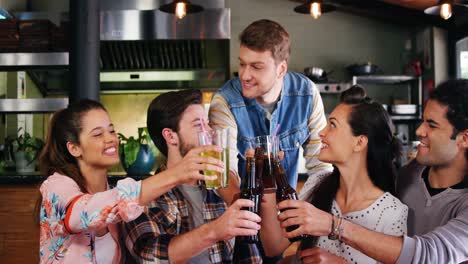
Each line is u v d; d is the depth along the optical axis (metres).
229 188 2.12
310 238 2.01
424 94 6.88
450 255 1.71
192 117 2.02
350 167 1.98
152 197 1.66
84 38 4.80
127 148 4.70
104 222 1.66
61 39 5.26
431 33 6.68
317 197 2.07
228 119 2.75
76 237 1.83
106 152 1.99
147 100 6.73
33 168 5.07
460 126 1.85
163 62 6.29
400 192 2.08
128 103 6.74
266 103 2.79
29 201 4.30
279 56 2.53
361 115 1.94
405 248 1.67
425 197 1.98
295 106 2.88
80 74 4.79
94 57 4.83
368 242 1.68
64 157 1.99
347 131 1.95
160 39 5.72
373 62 7.21
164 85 6.48
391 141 2.00
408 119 6.68
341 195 2.04
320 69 6.65
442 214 1.91
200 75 6.28
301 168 5.23
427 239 1.71
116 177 4.52
